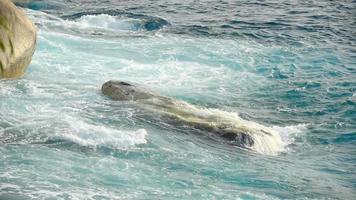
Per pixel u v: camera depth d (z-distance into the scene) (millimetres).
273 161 27797
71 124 28375
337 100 37562
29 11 56312
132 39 48469
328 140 31422
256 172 26016
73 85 35438
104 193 22656
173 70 41531
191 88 38531
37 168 24062
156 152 26656
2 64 33875
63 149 25922
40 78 36188
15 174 23422
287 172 26531
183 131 29375
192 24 55875
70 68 39125
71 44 44406
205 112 31750
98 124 29266
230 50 46969
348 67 44500
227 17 59875
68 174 23828
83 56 42062
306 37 52562
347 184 26156
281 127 32781
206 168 25766
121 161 25438
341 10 64562
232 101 37000
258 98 37844
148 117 30562
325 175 26875
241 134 29188
